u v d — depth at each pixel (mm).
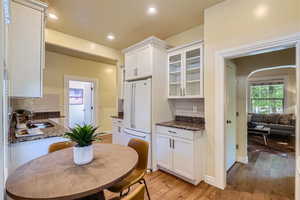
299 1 1583
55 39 3088
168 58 2957
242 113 3008
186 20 2689
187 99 2980
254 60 2854
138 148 1829
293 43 1611
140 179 1593
